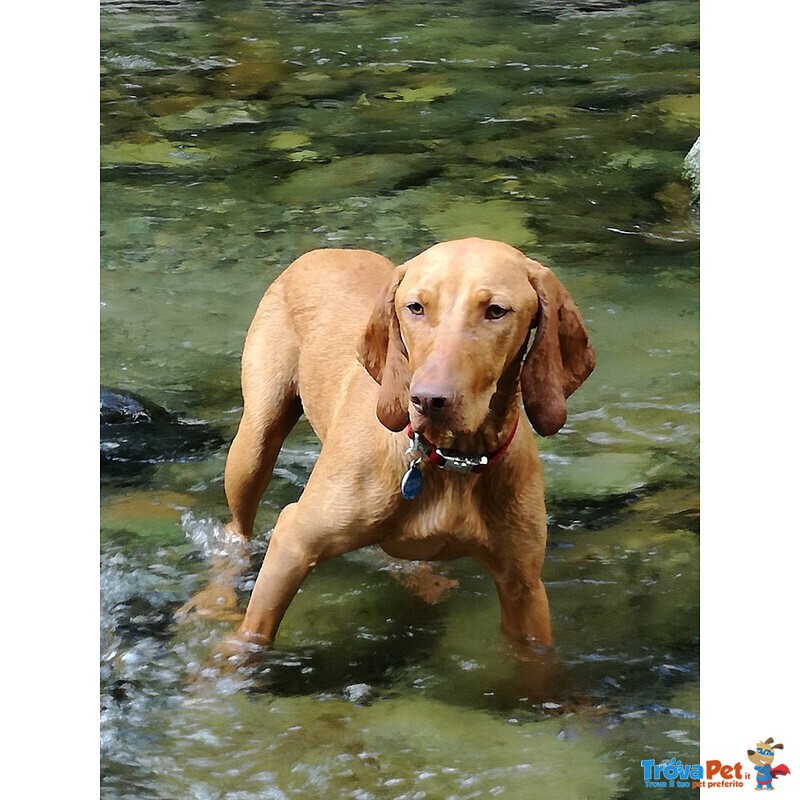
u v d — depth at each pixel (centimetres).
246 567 286
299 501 265
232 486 285
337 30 443
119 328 329
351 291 275
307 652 273
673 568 286
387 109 396
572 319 253
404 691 268
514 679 269
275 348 279
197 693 268
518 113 394
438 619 279
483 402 246
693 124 386
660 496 298
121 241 349
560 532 293
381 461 257
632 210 357
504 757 259
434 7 457
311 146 377
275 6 456
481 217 354
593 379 320
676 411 313
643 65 421
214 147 376
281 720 264
